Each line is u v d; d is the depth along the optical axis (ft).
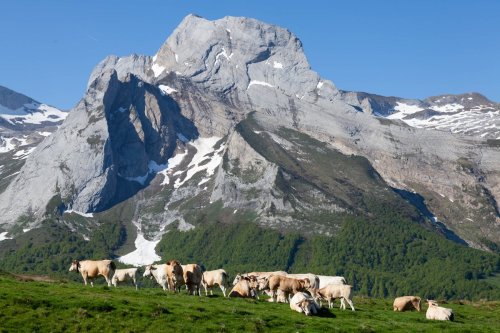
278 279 234.17
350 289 228.22
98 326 173.68
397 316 222.07
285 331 178.40
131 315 182.60
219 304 209.15
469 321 235.40
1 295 191.52
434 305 231.30
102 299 194.08
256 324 180.75
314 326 184.55
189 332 172.96
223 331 174.81
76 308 184.24
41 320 175.11
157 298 213.25
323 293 232.53
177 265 236.63
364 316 215.10
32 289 209.05
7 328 168.35
